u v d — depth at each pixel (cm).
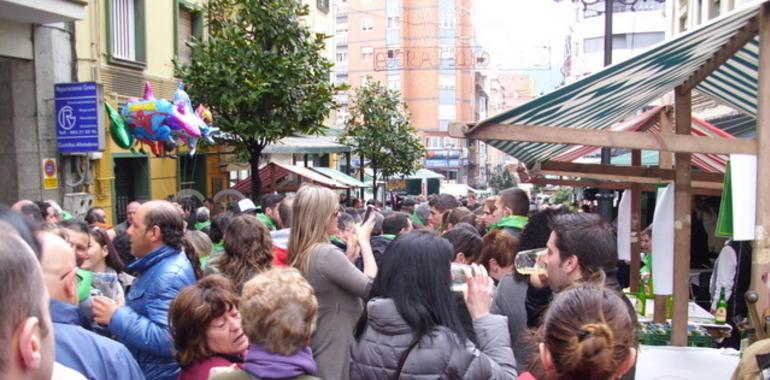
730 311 572
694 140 344
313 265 377
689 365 392
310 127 1247
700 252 928
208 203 1211
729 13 312
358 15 6012
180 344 305
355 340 271
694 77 443
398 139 2430
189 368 304
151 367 339
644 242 668
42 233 260
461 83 6038
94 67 1073
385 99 2395
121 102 1145
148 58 1254
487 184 6606
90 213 711
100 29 1093
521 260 369
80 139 905
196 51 1199
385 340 255
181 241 373
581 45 3419
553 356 198
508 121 391
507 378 261
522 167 759
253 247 414
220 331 300
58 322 251
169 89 1327
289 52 1205
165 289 350
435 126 5959
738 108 512
